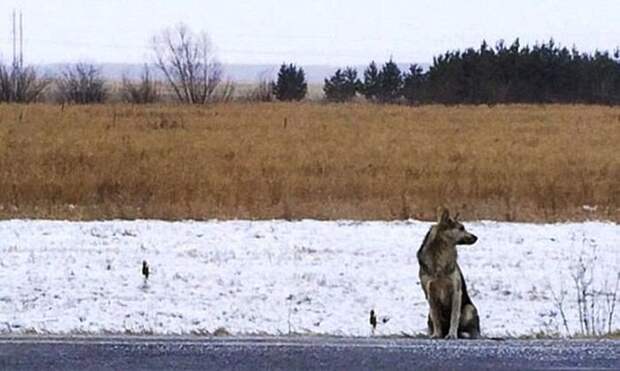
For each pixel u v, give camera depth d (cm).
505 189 2662
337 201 2500
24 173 2792
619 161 3422
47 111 5469
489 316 1379
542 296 1518
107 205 2389
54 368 823
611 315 1291
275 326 1308
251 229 2145
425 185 2736
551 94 8338
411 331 1273
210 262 1762
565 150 3859
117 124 4822
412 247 1947
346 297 1512
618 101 8238
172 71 7675
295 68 8919
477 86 8362
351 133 4659
